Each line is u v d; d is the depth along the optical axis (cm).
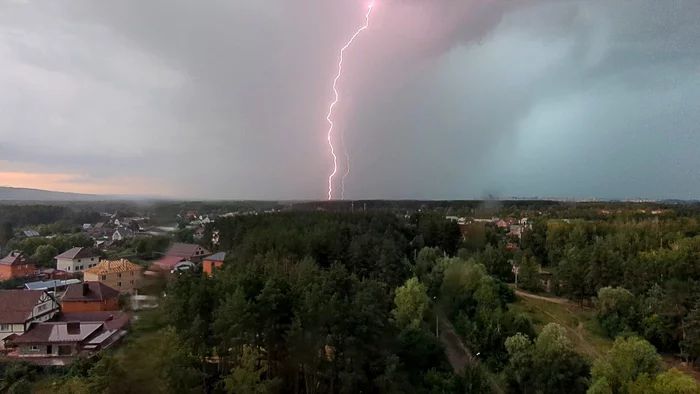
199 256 8650
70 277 8075
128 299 5634
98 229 13250
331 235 7319
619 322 5416
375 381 3197
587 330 5612
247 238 7244
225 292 3425
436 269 6731
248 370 2714
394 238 8762
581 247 7750
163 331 2906
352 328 3219
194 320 3180
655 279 6228
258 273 3688
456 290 6131
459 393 3678
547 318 6031
